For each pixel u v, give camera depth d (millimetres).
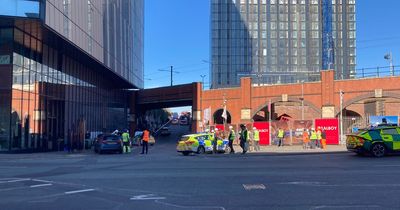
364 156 24875
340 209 9352
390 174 15328
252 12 132750
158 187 12844
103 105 58375
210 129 46812
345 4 133375
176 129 109312
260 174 15734
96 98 54625
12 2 30500
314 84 52000
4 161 24781
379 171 16344
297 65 132250
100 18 48125
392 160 21594
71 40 38125
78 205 10242
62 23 36031
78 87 47062
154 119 121625
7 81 32250
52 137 39500
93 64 48750
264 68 131125
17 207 10062
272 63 131625
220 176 15289
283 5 133750
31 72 35500
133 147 47969
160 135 85000
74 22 39062
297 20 133875
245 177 14906
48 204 10406
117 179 14906
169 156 29125
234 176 15227
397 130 24625
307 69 132250
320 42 133625
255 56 131250
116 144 34031
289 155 28125
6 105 32188
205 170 17547
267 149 35375
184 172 16859
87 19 43188
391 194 11156
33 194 11922
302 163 20469
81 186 13320
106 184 13672
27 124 34625
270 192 11656
